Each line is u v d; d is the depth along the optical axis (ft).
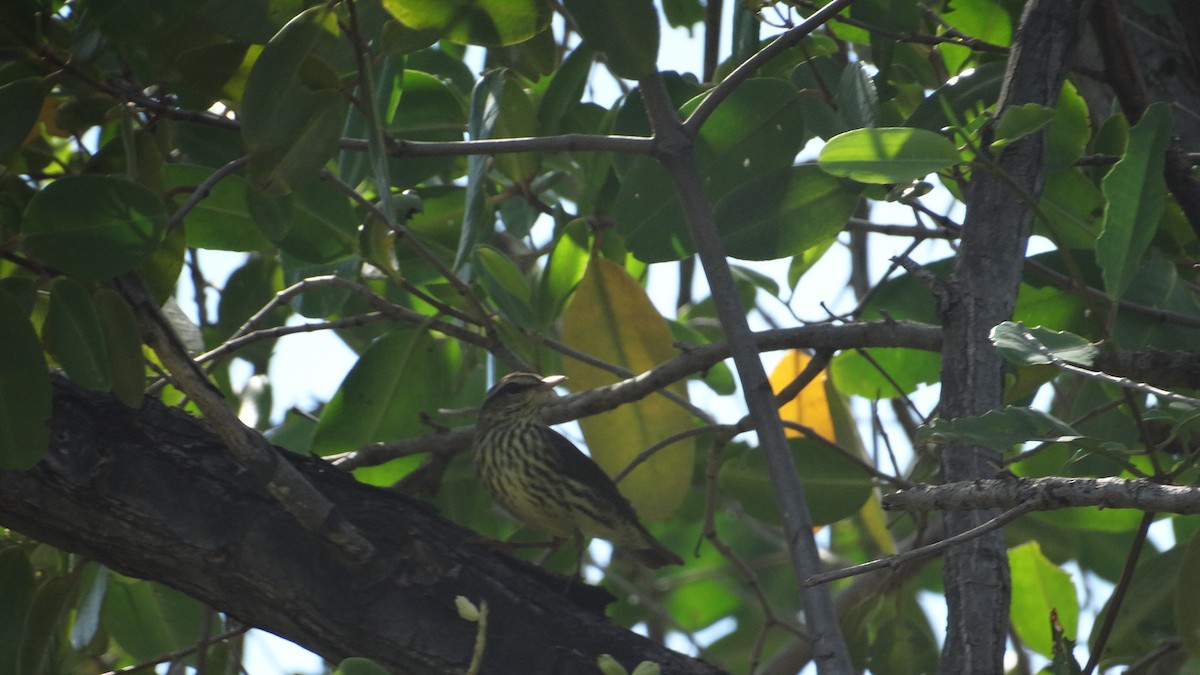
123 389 22.79
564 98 33.94
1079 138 27.35
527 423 37.24
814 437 32.14
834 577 17.78
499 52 32.58
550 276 34.01
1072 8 24.81
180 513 23.81
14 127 22.94
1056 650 23.58
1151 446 20.43
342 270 37.50
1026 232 24.18
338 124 22.67
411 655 24.02
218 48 23.49
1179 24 30.53
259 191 22.74
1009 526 44.16
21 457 21.88
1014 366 29.71
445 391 37.22
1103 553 47.65
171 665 32.91
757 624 60.08
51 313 22.29
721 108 30.09
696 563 63.77
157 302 25.11
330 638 24.21
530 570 26.03
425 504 26.12
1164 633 32.22
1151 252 29.45
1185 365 26.55
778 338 29.96
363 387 34.65
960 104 28.81
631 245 31.12
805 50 30.60
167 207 24.93
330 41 22.48
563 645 24.44
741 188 30.07
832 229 29.76
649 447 35.42
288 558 23.94
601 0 23.44
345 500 25.26
